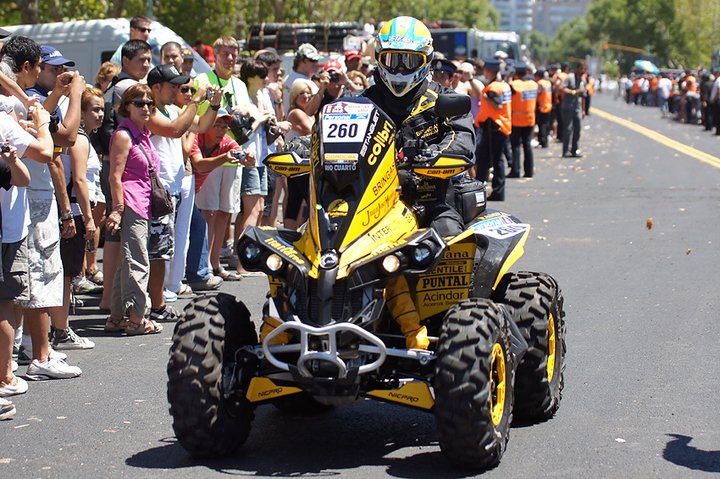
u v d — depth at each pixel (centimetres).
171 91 1442
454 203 989
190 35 4941
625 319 1443
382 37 946
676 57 18325
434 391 825
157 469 862
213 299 880
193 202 1580
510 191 3033
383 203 873
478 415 809
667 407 1041
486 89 2741
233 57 1692
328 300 817
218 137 1634
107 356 1268
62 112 1326
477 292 926
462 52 5553
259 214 1797
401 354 830
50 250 1143
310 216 870
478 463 834
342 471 852
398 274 834
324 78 1853
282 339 868
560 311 1034
